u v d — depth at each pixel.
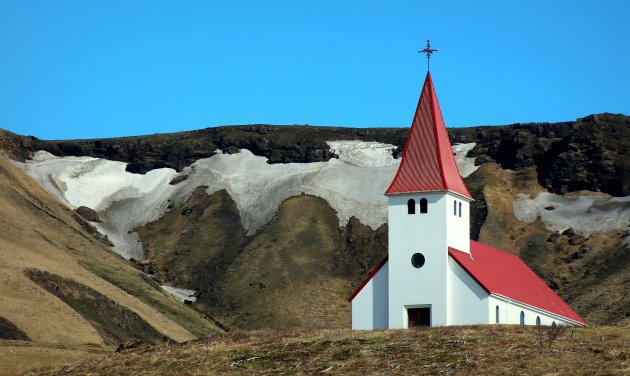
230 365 159.62
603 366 141.00
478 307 195.50
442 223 199.25
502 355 150.75
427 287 198.00
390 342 164.12
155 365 164.88
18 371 185.62
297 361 158.75
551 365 143.12
